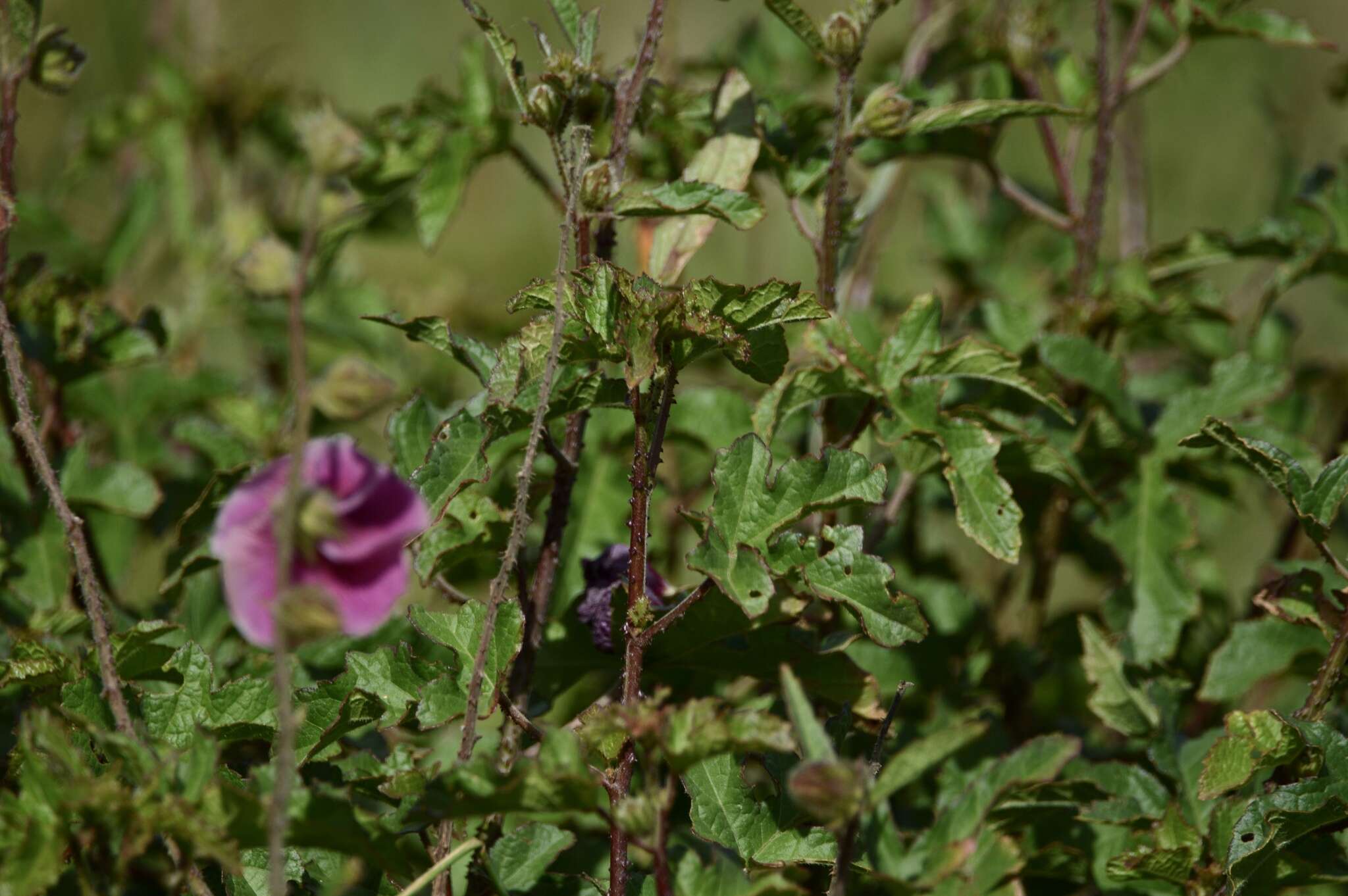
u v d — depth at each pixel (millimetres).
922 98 1655
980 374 1554
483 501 1525
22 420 1481
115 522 1688
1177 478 1675
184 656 1490
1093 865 1549
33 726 1437
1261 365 1655
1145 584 1640
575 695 1631
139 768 1430
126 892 1520
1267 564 1592
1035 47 1689
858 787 1387
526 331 1475
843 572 1483
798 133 1643
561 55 1491
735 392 1653
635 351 1458
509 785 1410
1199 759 1558
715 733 1414
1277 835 1483
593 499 1667
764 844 1486
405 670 1493
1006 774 1427
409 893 1441
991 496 1534
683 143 1656
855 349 1556
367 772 1462
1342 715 1588
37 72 1572
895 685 1640
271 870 1409
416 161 1697
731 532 1482
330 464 1390
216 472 1580
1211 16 1651
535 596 1533
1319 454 1651
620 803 1421
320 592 1376
